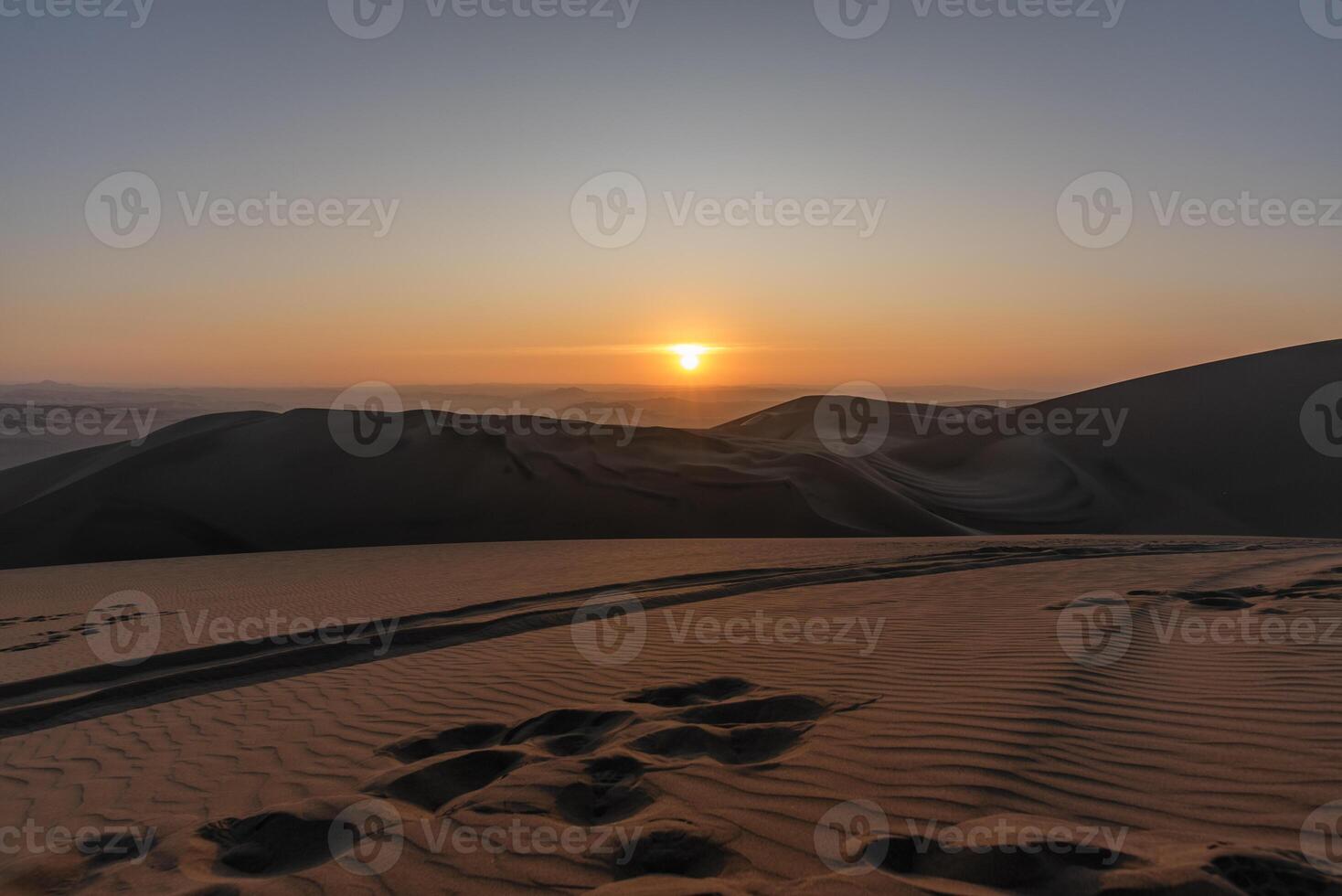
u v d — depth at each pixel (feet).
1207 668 16.78
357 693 20.93
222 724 19.31
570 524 102.58
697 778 13.03
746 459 122.21
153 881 11.05
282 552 77.46
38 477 120.06
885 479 126.21
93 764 17.17
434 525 101.81
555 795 12.84
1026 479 129.39
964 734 13.80
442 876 10.53
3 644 34.81
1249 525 114.42
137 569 68.23
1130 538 57.62
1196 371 154.51
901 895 9.22
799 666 19.65
